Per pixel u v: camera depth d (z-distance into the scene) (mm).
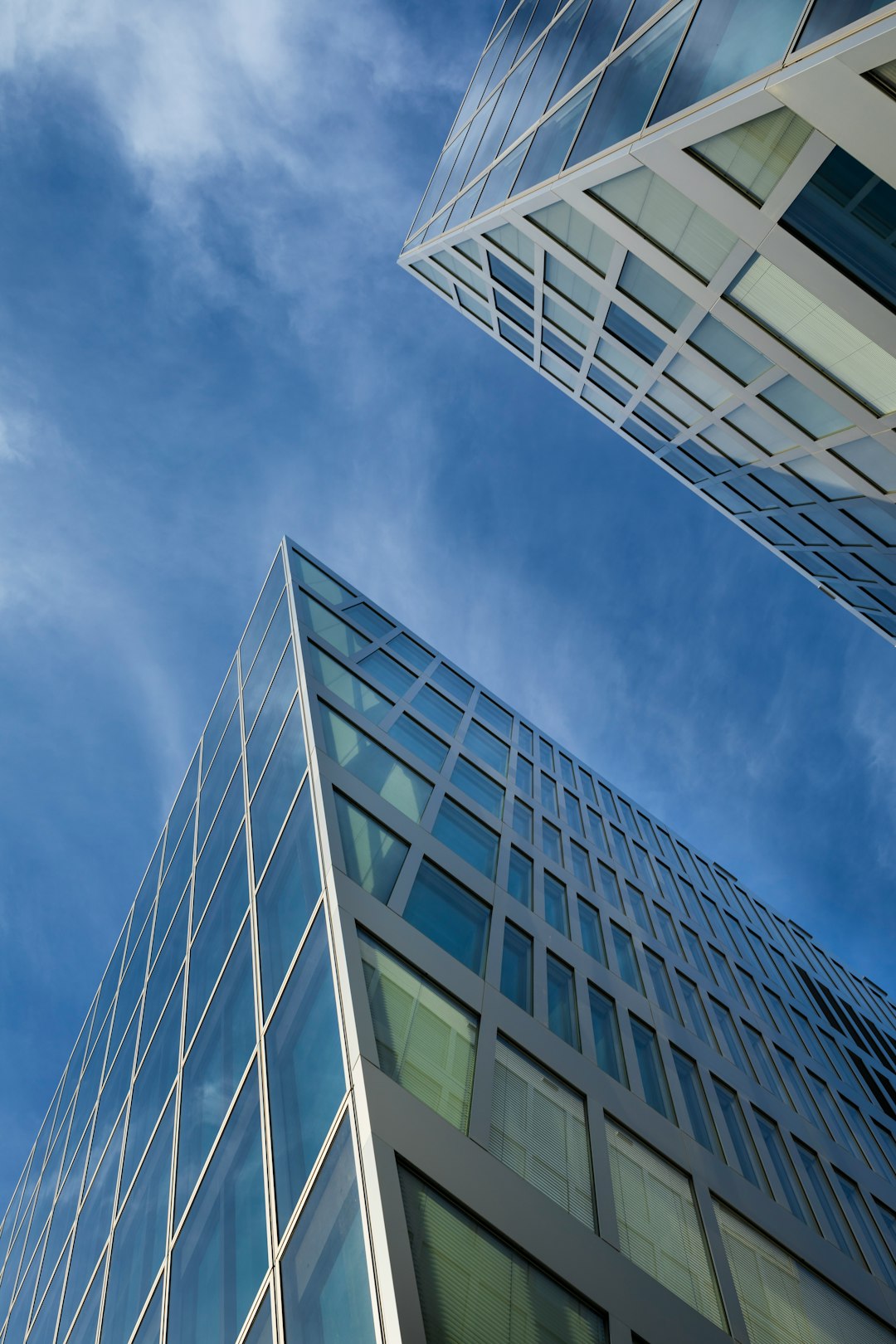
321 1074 10039
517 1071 12438
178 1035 18062
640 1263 10781
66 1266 21844
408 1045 10672
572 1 22359
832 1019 32312
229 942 16766
